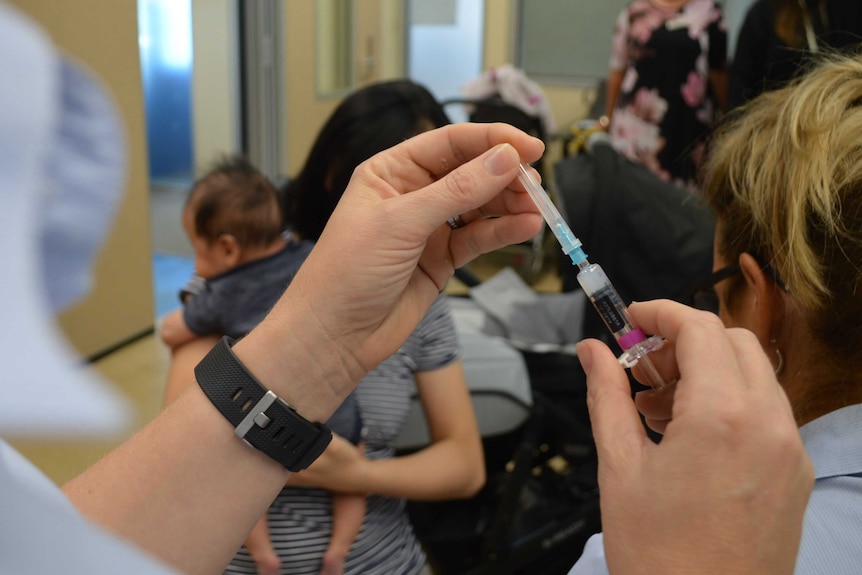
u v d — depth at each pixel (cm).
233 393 68
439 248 77
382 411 131
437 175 77
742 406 44
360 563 127
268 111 417
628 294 199
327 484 120
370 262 68
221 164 186
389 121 135
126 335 330
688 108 370
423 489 129
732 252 80
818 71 74
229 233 165
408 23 593
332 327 70
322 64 477
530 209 74
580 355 56
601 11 562
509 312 214
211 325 143
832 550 59
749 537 42
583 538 186
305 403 70
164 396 139
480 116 291
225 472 68
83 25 279
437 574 184
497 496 191
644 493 44
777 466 43
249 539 119
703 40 363
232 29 392
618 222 199
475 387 177
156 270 425
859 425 65
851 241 63
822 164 65
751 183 74
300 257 147
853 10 225
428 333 137
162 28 383
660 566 43
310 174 143
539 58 582
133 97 314
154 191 425
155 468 67
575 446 195
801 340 71
